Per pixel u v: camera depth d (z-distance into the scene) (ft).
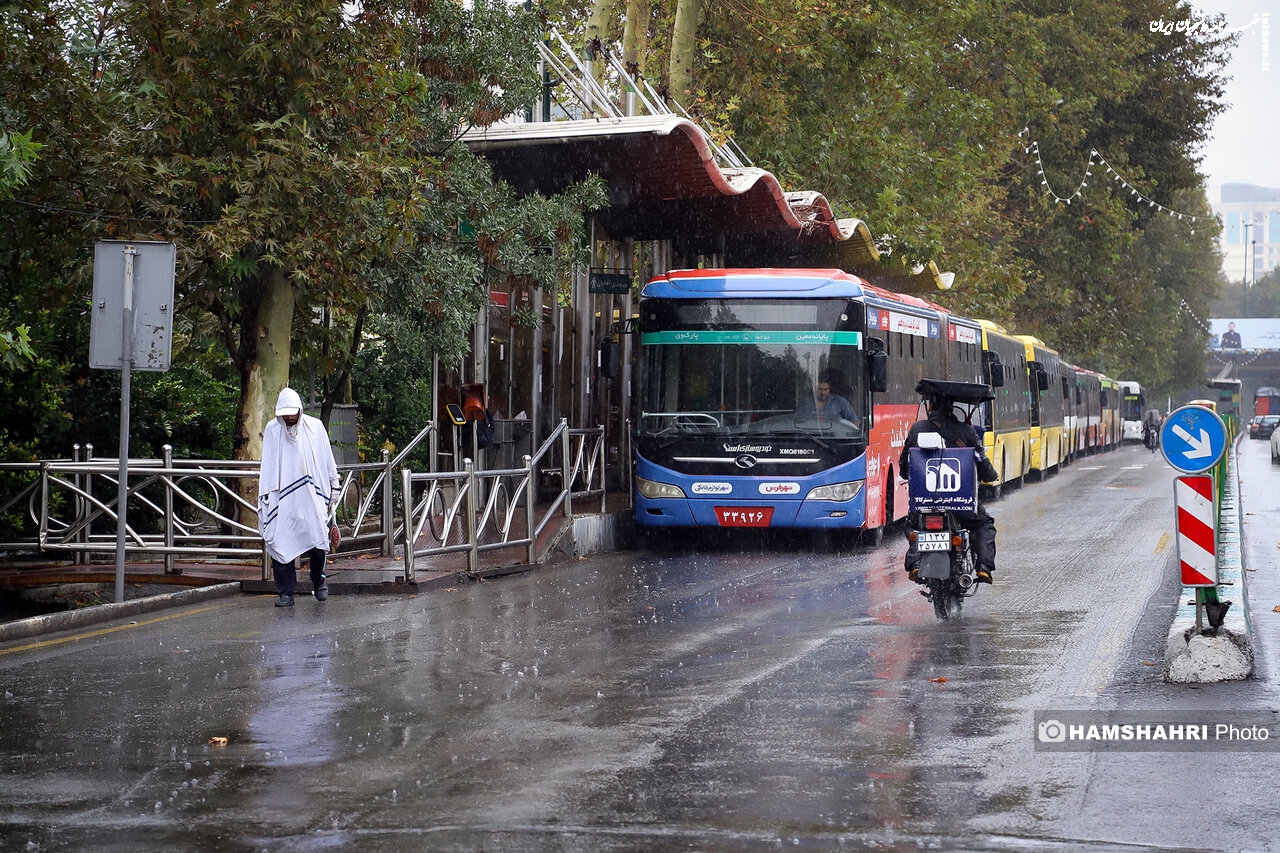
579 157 63.87
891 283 114.11
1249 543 61.87
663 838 18.63
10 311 54.03
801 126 104.83
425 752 23.53
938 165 114.52
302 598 44.39
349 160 48.19
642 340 60.75
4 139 37.19
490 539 56.65
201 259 48.93
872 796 20.67
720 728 25.20
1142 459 175.22
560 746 23.89
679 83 95.71
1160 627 37.09
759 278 59.88
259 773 22.29
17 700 28.45
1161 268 227.20
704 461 59.21
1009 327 165.99
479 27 57.67
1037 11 155.63
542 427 74.13
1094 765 22.50
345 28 48.78
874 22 101.14
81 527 48.60
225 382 67.51
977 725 25.41
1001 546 60.44
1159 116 166.81
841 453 58.80
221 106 48.03
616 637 36.01
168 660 33.06
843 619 39.24
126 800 20.77
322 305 56.08
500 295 72.28
